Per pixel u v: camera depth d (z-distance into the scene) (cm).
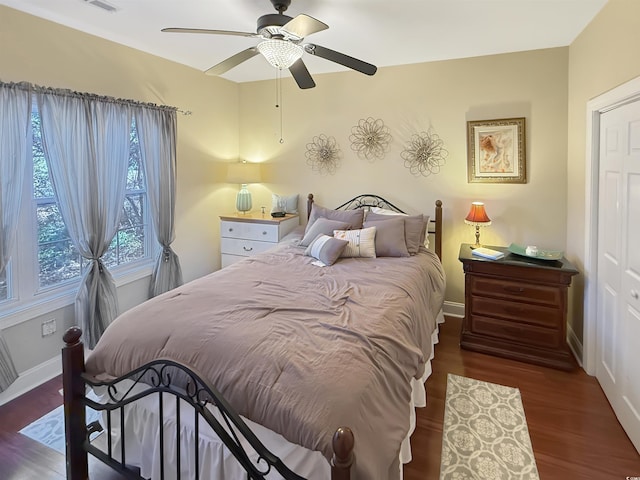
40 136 260
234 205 474
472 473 186
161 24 271
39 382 268
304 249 349
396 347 176
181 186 395
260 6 241
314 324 182
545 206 341
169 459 165
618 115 225
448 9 247
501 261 302
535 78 333
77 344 171
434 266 325
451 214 378
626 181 214
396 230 331
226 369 151
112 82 310
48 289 277
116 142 306
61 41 270
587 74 273
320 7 243
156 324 182
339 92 411
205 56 353
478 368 287
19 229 256
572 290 319
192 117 399
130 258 351
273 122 450
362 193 413
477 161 360
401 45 318
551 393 254
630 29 202
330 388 135
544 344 291
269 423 136
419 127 380
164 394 170
